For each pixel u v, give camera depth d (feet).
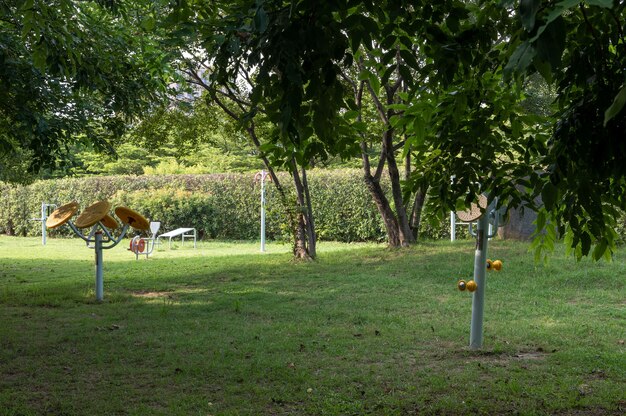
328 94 11.11
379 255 48.39
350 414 15.47
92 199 88.53
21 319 28.40
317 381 18.03
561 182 12.93
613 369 18.97
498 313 27.91
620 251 42.98
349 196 70.23
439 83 13.39
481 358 20.62
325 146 13.89
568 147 11.21
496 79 13.82
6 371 19.54
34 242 83.15
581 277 34.71
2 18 26.73
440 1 11.28
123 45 30.94
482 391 16.97
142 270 47.37
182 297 34.63
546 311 28.14
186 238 82.33
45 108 31.53
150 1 25.71
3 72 26.53
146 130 52.16
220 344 22.72
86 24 27.37
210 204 80.69
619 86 10.54
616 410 15.57
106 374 19.17
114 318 28.32
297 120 10.50
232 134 53.72
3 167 54.80
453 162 15.26
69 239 88.69
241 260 51.70
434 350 21.76
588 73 11.14
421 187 16.65
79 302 33.19
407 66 11.68
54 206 91.40
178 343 22.89
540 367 19.33
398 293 33.96
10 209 95.71
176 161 113.91
